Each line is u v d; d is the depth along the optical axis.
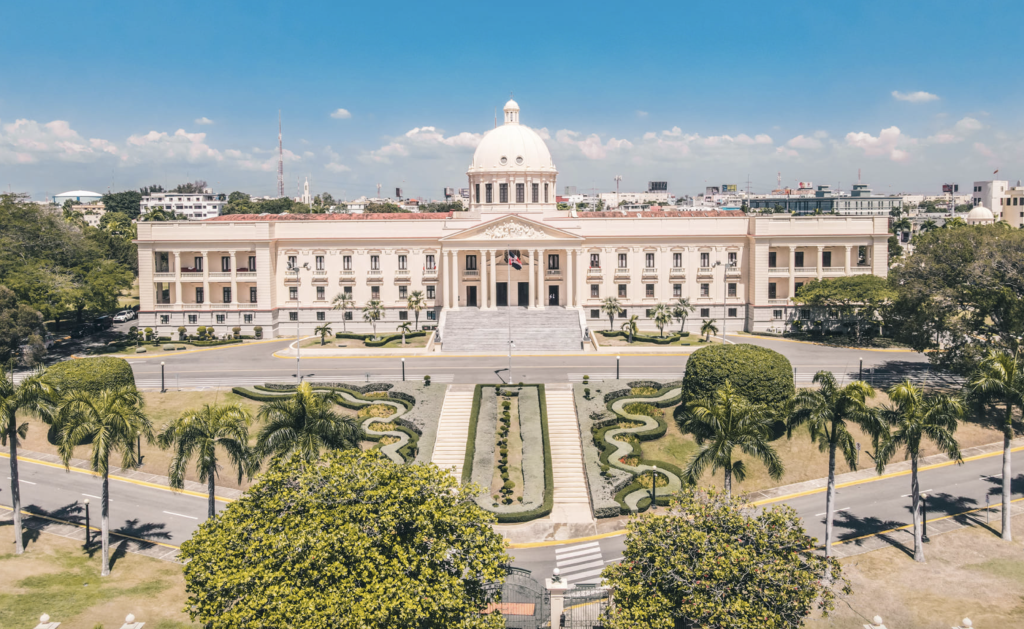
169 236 123.50
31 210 121.44
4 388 57.91
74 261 123.00
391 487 41.31
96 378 80.19
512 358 103.00
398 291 127.06
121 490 69.06
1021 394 57.41
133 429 56.75
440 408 81.62
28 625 46.66
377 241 126.25
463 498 44.25
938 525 60.56
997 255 85.75
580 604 47.97
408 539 40.06
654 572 40.12
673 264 127.06
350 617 34.34
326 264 126.69
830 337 117.75
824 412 54.47
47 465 73.88
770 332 123.38
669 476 68.62
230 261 124.00
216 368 100.06
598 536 60.59
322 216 132.38
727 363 74.81
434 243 126.31
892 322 95.06
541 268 123.38
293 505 41.38
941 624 47.41
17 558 56.34
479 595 41.09
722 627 36.66
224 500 67.38
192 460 72.81
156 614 48.66
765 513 43.28
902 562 55.00
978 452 74.38
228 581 36.47
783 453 72.56
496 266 129.25
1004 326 82.94
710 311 126.62
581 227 126.69
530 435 75.88
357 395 86.25
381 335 119.62
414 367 98.38
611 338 115.88
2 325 93.12
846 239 123.56
